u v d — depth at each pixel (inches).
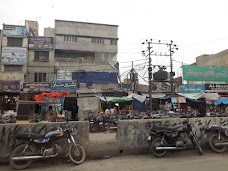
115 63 1478.8
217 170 212.7
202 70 1147.9
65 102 973.2
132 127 282.2
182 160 249.0
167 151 275.0
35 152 228.1
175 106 922.7
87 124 265.0
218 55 1349.7
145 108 959.0
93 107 866.1
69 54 1470.2
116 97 924.6
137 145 280.2
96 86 1127.6
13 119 573.3
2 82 941.8
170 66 1143.0
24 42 1234.0
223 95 1066.1
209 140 289.1
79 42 1460.4
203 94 941.8
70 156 236.8
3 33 1210.6
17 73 1109.1
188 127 277.6
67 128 251.6
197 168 219.3
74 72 1206.3
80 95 977.5
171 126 283.7
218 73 1157.7
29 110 660.7
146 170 215.9
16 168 221.0
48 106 762.2
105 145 267.6
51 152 227.6
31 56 1258.0
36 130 249.3
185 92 1085.8
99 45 1487.5
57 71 1256.8
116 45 1512.1
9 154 237.1
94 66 1349.7
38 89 978.1
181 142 264.4
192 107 974.4
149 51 1119.6
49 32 1519.4
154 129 271.0
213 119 314.8
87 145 259.9
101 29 1501.0
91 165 234.1
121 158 260.8
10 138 234.8
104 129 663.1
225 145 281.6
